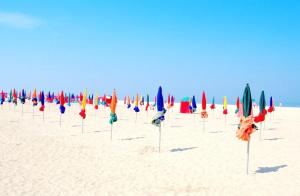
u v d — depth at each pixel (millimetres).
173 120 34031
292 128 27359
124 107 60406
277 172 11539
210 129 25469
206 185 9906
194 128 26094
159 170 11820
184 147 16750
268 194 9047
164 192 9164
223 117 39875
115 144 17625
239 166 12484
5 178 10266
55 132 21812
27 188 9328
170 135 21516
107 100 55000
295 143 18531
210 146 17094
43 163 12602
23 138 18391
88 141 18422
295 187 9719
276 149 16359
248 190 9406
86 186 9688
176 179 10602
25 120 28766
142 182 10211
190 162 13195
